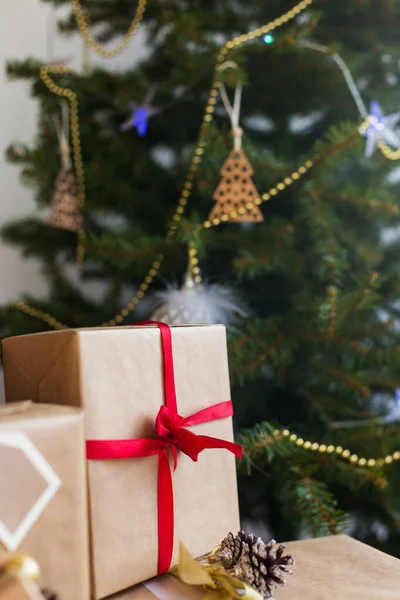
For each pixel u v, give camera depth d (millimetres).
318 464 1040
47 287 1316
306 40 1058
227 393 831
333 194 1063
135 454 752
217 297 1072
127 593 752
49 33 1295
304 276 1147
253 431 1041
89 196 1167
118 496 744
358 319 1075
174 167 1174
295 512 1019
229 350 1036
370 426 1067
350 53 1084
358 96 1060
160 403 775
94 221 1229
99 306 1185
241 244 1096
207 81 1108
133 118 1084
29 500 654
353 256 1113
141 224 1188
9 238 1196
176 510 779
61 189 1110
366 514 1122
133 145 1164
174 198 1199
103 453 736
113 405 747
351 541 853
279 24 1074
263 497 1125
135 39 1331
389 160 1076
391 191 1109
